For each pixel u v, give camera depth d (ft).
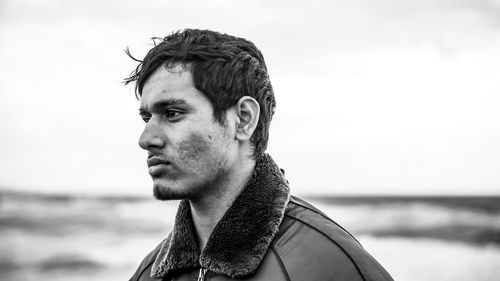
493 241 93.86
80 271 73.82
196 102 5.20
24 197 176.65
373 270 5.12
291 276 4.99
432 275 58.49
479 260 69.00
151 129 5.24
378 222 133.59
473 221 131.34
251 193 5.32
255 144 5.50
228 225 5.23
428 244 87.66
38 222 133.49
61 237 109.70
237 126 5.37
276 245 5.17
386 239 96.94
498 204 151.64
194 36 5.41
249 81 5.45
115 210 159.74
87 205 175.63
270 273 5.05
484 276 57.93
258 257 5.11
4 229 121.80
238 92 5.36
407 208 169.78
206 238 5.51
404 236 102.68
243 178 5.42
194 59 5.27
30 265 78.33
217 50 5.33
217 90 5.25
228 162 5.31
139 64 5.62
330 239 5.17
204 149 5.19
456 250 79.51
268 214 5.26
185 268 5.48
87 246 95.30
